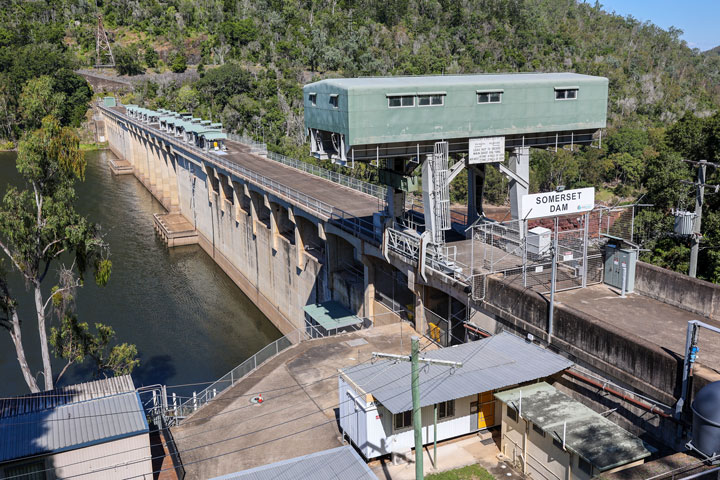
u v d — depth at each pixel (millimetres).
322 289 64062
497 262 40719
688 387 25500
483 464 30953
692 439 23781
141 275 89938
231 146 115500
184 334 70188
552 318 32906
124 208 128750
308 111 43688
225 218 92625
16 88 198750
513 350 33594
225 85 193000
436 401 29203
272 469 28641
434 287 43219
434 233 41938
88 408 32406
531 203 34531
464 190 114750
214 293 85625
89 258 51281
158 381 59156
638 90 196750
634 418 28281
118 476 29859
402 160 44312
